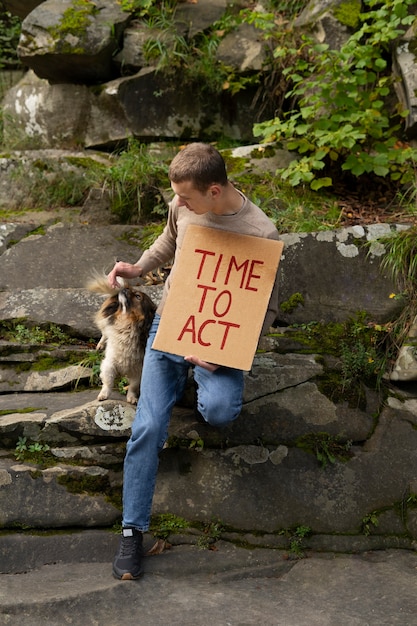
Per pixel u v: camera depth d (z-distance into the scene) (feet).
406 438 11.54
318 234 13.46
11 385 12.39
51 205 17.51
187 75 18.93
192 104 19.20
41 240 15.11
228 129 19.43
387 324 12.87
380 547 10.73
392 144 16.67
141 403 9.89
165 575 9.84
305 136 17.10
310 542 10.66
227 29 19.57
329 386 11.78
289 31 18.70
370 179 17.04
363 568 10.18
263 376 11.69
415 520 10.96
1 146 19.67
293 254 13.33
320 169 17.01
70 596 9.04
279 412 11.44
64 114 19.42
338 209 16.07
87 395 12.10
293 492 10.96
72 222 16.47
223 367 10.02
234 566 10.16
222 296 9.97
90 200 16.67
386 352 12.48
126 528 9.65
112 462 10.91
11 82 23.31
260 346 12.48
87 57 18.53
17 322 13.21
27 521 10.32
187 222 10.19
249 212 10.03
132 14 19.70
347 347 12.41
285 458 11.18
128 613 8.99
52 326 13.16
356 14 18.01
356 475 11.16
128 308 10.77
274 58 18.75
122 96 18.85
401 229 13.66
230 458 11.08
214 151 9.31
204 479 10.91
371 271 13.33
